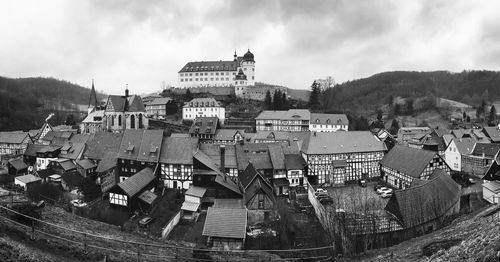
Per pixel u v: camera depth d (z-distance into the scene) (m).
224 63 177.12
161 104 147.75
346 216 44.66
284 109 146.38
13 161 88.00
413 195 46.25
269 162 73.12
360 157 80.19
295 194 67.06
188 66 180.12
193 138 74.88
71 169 79.81
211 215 45.53
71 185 70.31
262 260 37.25
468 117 167.25
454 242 29.16
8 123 144.75
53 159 86.56
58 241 29.72
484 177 66.50
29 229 30.64
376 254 34.72
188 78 177.12
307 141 81.12
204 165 66.56
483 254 21.44
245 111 149.25
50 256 25.83
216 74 174.88
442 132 109.62
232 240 43.66
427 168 66.88
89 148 83.31
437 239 33.69
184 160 70.69
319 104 157.38
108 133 84.56
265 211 56.56
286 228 51.16
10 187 70.62
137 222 54.50
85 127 126.94
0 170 92.44
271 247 45.59
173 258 33.22
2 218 31.31
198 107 136.38
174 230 52.41
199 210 60.06
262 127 125.62
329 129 121.31
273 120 124.19
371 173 81.44
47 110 185.50
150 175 67.75
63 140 92.94
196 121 109.44
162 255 34.16
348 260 34.75
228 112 146.88
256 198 56.84
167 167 71.38
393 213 44.88
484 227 29.58
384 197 64.62
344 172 78.19
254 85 172.00
